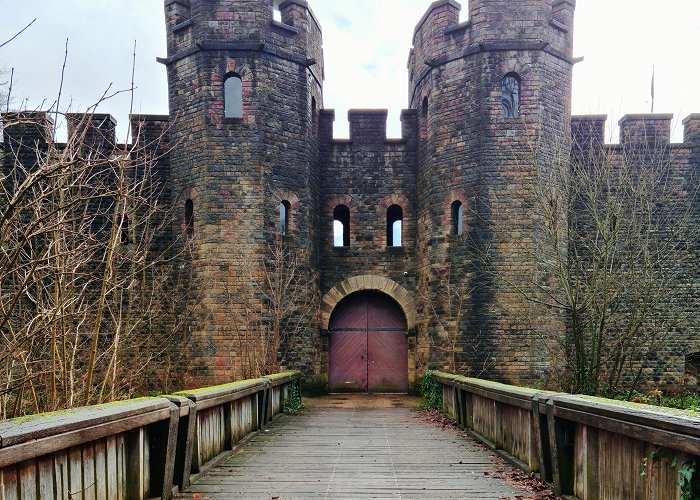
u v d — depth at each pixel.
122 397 7.15
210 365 12.23
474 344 12.30
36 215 4.62
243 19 12.77
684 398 10.91
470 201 12.64
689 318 13.52
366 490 5.02
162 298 11.98
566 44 13.09
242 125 12.70
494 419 6.86
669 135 13.85
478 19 12.65
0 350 5.65
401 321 15.15
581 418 4.16
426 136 14.28
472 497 4.79
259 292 12.45
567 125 12.98
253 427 8.08
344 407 11.81
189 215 13.14
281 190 13.10
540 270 12.03
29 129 13.13
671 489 3.17
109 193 5.49
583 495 4.36
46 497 3.01
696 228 12.05
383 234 14.95
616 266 9.95
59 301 5.32
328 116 15.12
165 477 4.47
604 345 11.64
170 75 13.44
